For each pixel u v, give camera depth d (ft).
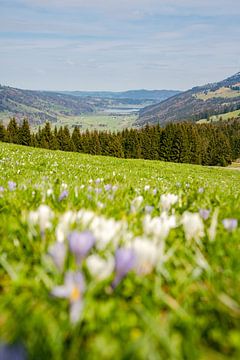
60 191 16.53
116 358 5.13
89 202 14.84
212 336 6.04
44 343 5.33
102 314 6.35
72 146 486.38
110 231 8.05
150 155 476.95
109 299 6.88
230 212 13.99
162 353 5.48
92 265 6.28
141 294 7.03
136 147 479.00
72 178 33.91
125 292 7.22
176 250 9.44
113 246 8.14
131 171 79.97
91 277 6.98
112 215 12.55
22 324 5.76
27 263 8.62
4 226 10.77
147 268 7.00
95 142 485.15
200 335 6.07
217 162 508.94
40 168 50.19
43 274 7.31
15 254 9.11
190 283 7.80
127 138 488.02
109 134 500.74
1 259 7.95
